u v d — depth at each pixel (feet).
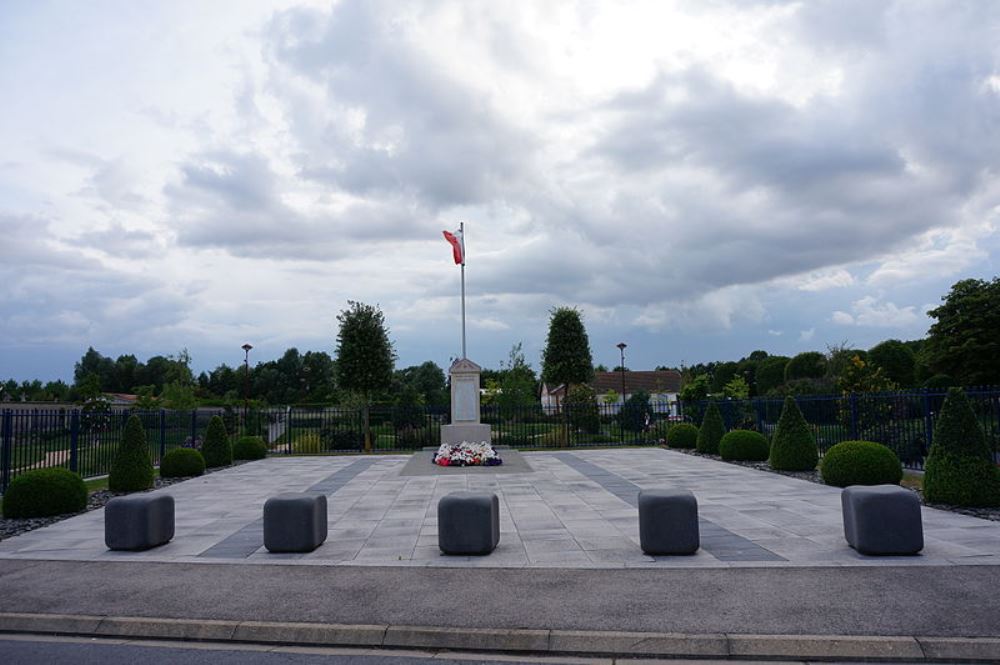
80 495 45.32
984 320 114.01
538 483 55.62
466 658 19.74
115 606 23.82
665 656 19.36
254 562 29.58
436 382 225.97
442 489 52.95
